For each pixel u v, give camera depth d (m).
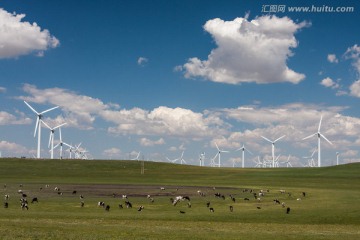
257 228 52.12
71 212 67.12
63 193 102.38
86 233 42.22
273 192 110.12
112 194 101.31
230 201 87.75
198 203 83.31
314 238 43.88
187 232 45.47
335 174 178.38
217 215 65.81
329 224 59.56
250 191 111.81
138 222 55.50
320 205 78.25
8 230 42.12
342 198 90.12
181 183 147.50
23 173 184.62
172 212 69.88
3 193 100.19
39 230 43.06
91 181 152.38
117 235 41.62
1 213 61.06
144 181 156.25
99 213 66.31
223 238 42.09
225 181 159.75
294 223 60.16
